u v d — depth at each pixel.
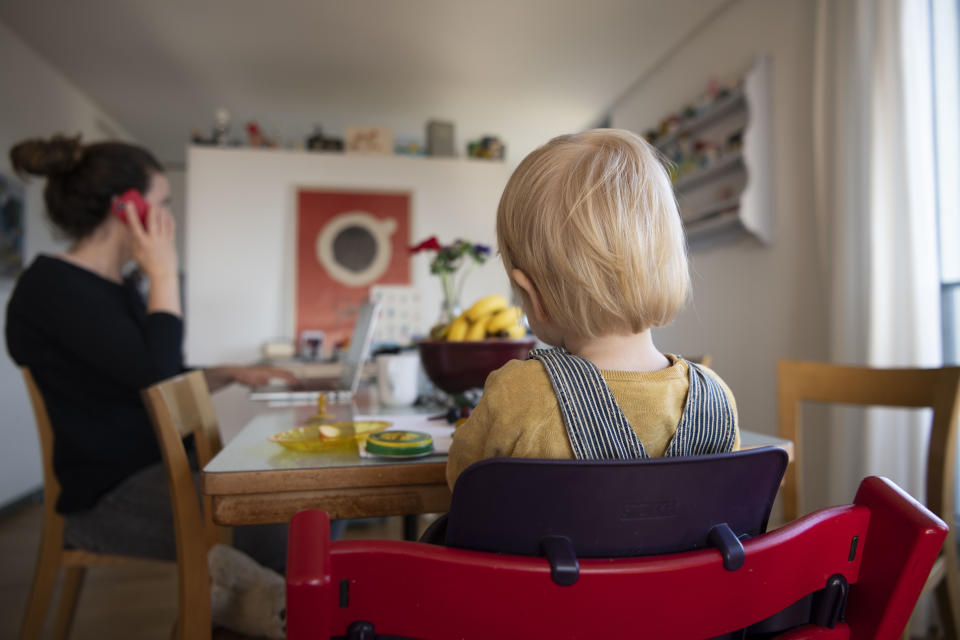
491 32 3.29
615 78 3.89
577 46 3.46
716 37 3.15
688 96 3.41
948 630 1.16
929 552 0.41
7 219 3.13
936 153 1.94
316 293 3.96
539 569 0.38
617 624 0.39
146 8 3.04
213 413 1.10
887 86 1.99
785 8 2.63
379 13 3.09
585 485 0.41
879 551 0.44
